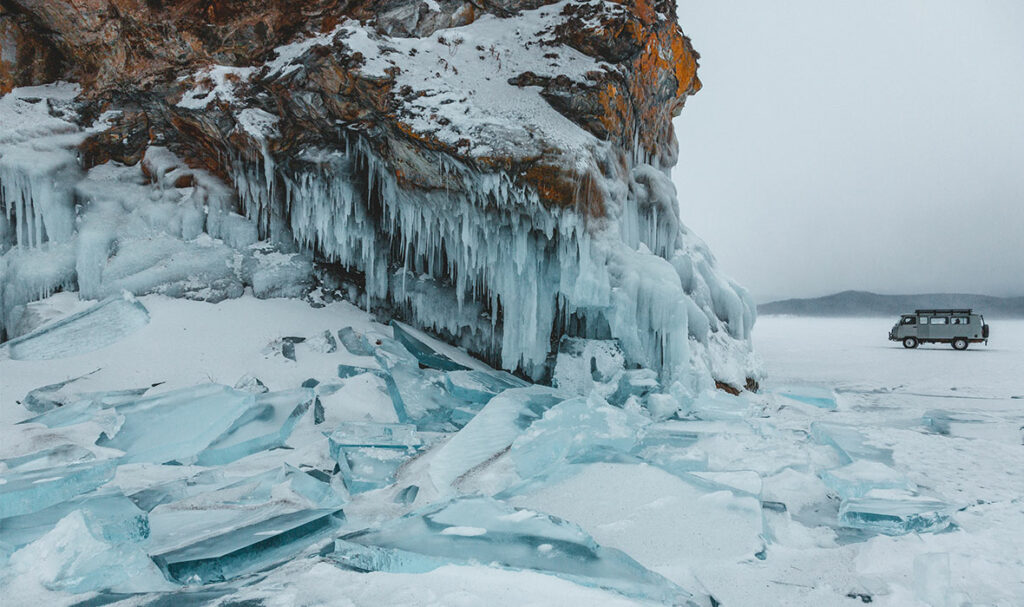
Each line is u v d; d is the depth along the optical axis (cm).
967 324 2639
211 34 1002
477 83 956
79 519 351
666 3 1117
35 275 942
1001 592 310
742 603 305
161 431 612
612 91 977
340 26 994
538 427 589
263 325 980
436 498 479
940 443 683
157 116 1095
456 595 287
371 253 1102
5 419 674
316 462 589
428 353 984
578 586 293
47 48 1070
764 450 629
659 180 1134
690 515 403
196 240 1066
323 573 321
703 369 990
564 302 1027
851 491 479
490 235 972
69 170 1020
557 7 1052
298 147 1018
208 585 320
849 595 313
